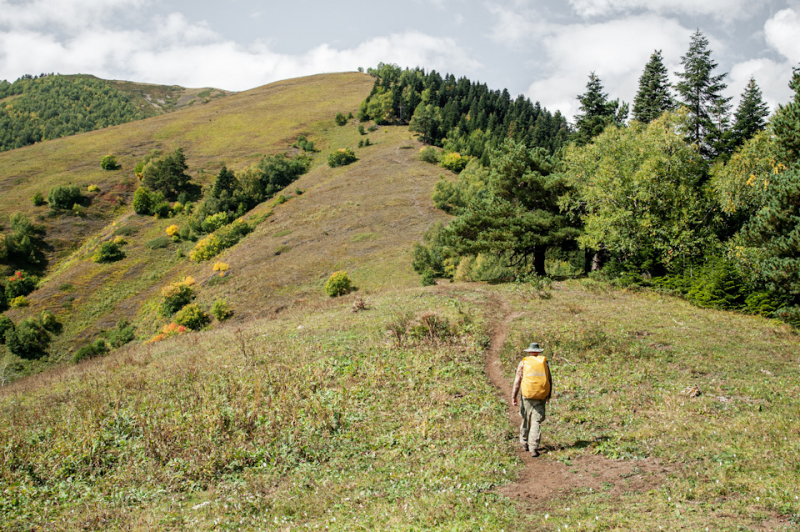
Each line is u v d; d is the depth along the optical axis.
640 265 27.77
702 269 24.56
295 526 6.22
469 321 18.16
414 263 52.44
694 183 28.25
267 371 13.95
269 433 9.84
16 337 48.78
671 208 27.03
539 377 8.13
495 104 127.31
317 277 54.47
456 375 13.16
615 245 27.78
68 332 53.09
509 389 12.34
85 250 70.69
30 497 8.20
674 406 9.91
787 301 20.52
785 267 19.34
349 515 6.32
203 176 95.81
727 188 25.27
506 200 32.12
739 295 22.25
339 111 137.62
